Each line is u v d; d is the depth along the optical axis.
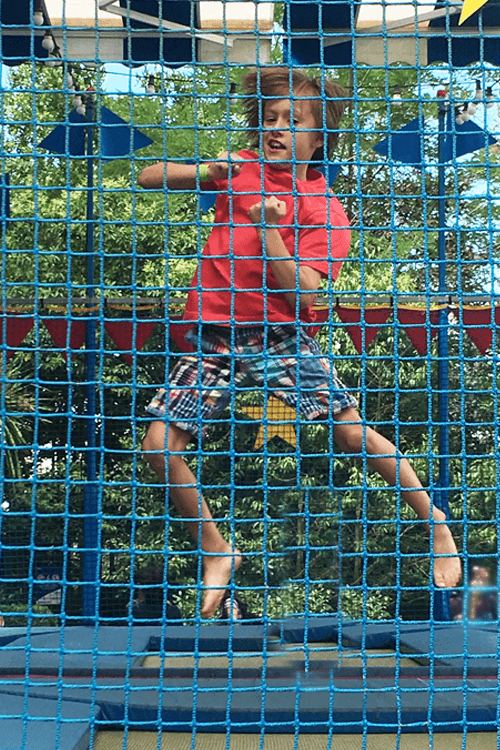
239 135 11.21
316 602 7.75
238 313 2.76
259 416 3.21
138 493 9.48
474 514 8.88
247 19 4.50
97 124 2.13
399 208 12.84
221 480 9.02
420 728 2.49
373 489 2.20
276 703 2.52
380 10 4.45
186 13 4.40
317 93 2.99
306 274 2.69
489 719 2.52
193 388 2.18
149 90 4.71
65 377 9.59
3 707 2.40
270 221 2.42
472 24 4.42
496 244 12.41
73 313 6.30
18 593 8.61
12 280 10.84
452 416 9.55
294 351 2.79
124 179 10.80
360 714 2.48
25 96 11.67
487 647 3.39
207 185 2.90
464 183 12.77
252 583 8.59
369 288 9.95
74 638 3.69
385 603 9.13
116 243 10.71
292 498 7.68
